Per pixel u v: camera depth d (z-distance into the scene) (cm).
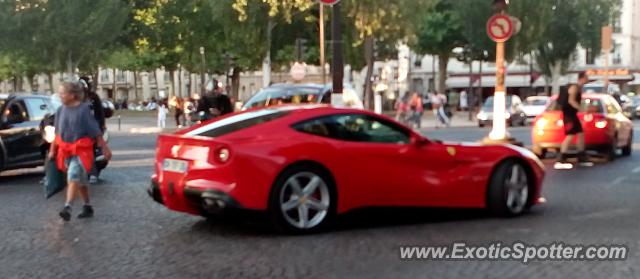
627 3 7394
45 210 1002
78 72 5353
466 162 879
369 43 3662
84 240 789
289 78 6425
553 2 5084
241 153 753
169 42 4934
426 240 767
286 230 784
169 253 721
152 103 7594
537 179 933
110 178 1372
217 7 3488
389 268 652
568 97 1521
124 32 5209
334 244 749
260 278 622
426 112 5525
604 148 1633
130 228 855
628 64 7394
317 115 812
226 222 885
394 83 5244
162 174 820
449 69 7531
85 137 905
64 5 4578
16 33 4544
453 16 5031
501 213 898
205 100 1609
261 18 3506
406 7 3300
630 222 862
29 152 1405
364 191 817
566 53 5350
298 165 780
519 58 5672
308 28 3862
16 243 776
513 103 3766
